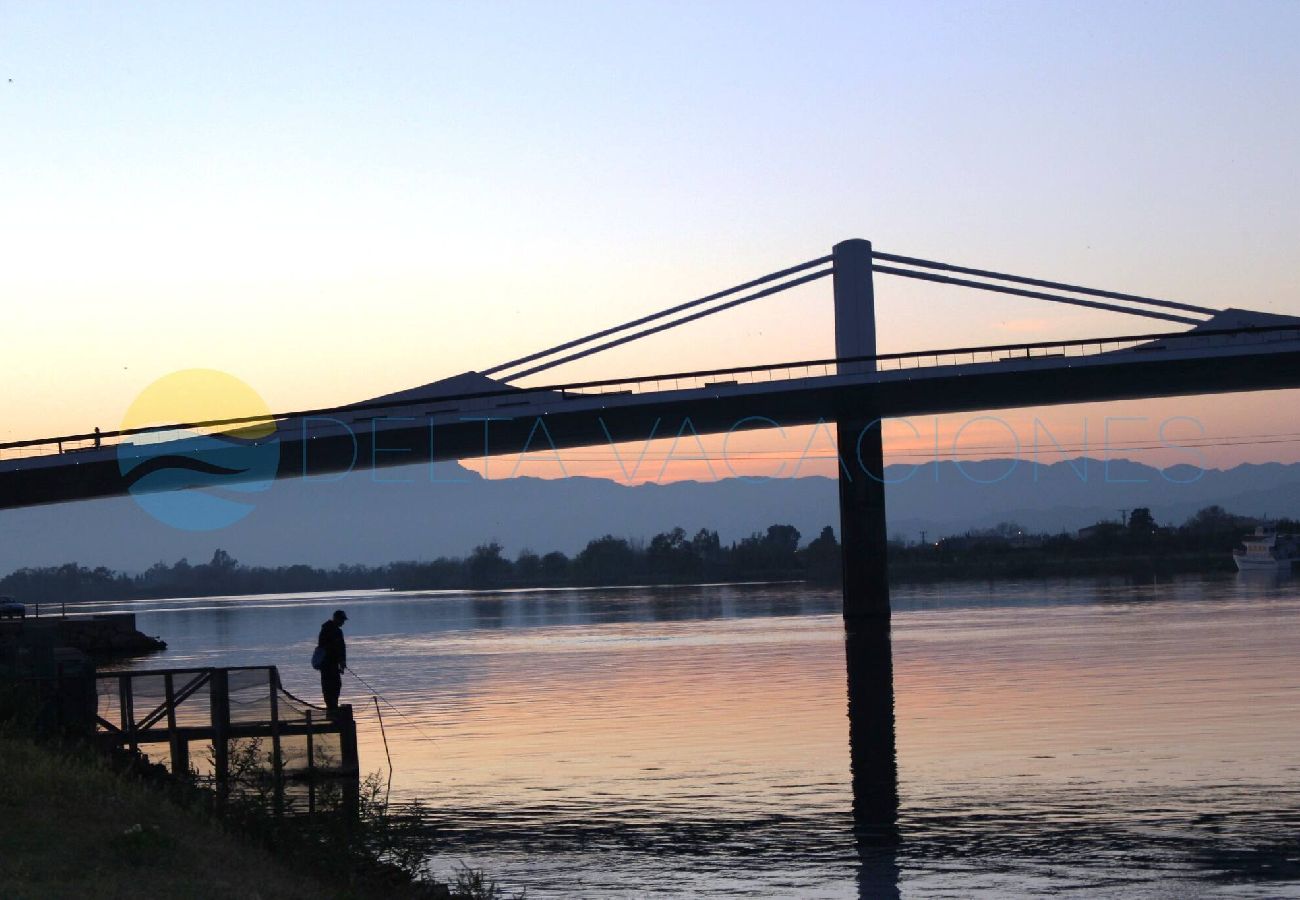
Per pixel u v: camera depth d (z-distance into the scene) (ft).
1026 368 339.36
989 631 281.54
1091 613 342.64
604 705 154.30
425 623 462.60
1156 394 386.11
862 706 144.56
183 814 57.47
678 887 68.18
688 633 317.83
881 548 352.49
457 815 86.43
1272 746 106.01
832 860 72.69
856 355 398.01
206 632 443.73
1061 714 130.52
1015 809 83.92
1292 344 335.06
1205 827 77.46
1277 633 245.45
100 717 90.17
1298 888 64.95
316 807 71.56
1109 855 71.72
